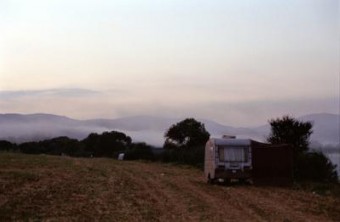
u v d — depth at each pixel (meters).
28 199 22.53
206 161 36.69
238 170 33.59
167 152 74.62
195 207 21.97
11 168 39.34
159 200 24.27
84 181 32.59
